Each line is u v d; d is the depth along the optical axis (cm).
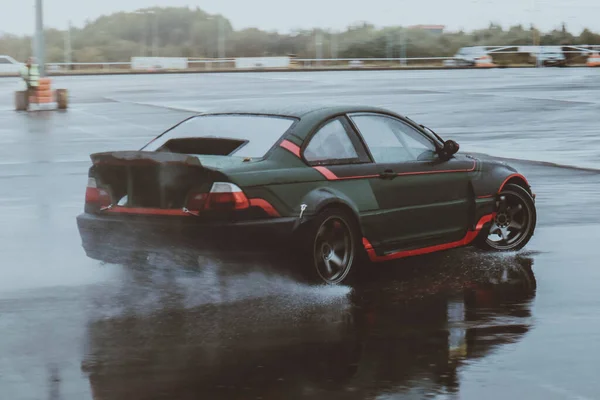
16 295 908
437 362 688
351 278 962
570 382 640
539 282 969
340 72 8881
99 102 4528
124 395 616
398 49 14350
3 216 1417
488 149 2369
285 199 905
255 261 891
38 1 4250
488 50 11244
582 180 1808
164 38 19338
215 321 811
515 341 746
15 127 3167
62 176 1908
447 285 956
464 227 1070
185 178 891
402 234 1005
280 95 4734
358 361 692
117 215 923
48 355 710
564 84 5694
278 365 682
